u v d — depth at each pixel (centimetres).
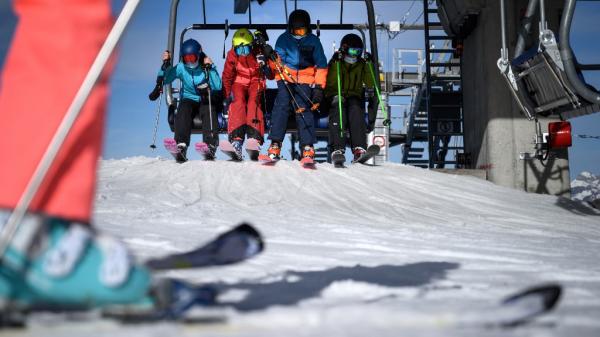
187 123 1131
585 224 841
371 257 410
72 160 175
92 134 178
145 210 701
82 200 174
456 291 259
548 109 1156
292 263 358
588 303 241
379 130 2177
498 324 172
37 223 167
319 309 191
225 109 1243
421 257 425
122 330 159
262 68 1065
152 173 1001
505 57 1138
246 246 200
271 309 190
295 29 1076
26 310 166
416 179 1086
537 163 1315
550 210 952
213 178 977
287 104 1097
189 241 450
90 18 183
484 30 1359
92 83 175
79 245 165
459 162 1465
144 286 170
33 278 162
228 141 1105
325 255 411
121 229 523
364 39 1345
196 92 1140
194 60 1108
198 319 170
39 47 181
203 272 302
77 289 165
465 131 1488
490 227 740
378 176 1074
